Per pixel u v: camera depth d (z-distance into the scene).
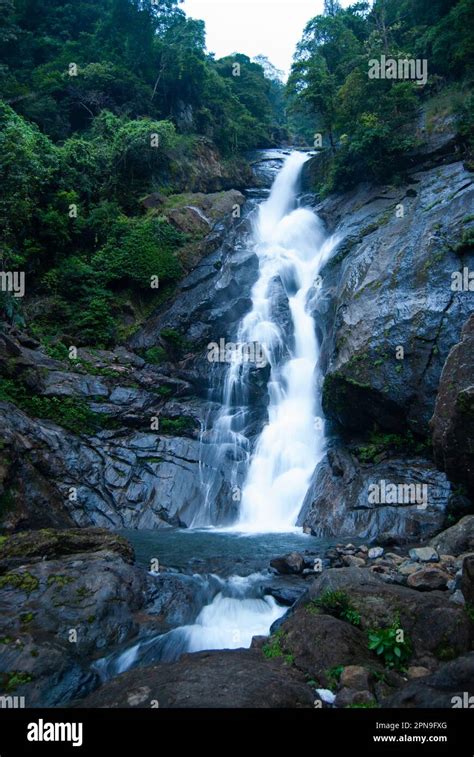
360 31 32.91
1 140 17.91
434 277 14.04
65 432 14.38
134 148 24.58
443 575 7.39
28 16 34.62
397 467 12.47
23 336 16.62
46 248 20.11
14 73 28.64
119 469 14.32
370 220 19.48
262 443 16.11
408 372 13.09
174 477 14.50
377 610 6.23
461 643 5.67
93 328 19.00
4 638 6.34
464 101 19.86
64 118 28.08
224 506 14.18
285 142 44.62
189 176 28.69
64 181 21.53
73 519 12.77
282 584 8.60
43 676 5.86
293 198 28.55
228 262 21.48
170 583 8.48
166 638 7.00
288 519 13.78
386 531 10.98
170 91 32.62
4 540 8.74
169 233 22.20
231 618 7.84
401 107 21.77
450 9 25.33
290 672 5.45
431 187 18.12
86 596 7.39
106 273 20.41
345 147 23.28
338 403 14.41
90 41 33.22
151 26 32.19
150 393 16.75
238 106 38.41
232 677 5.10
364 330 14.47
